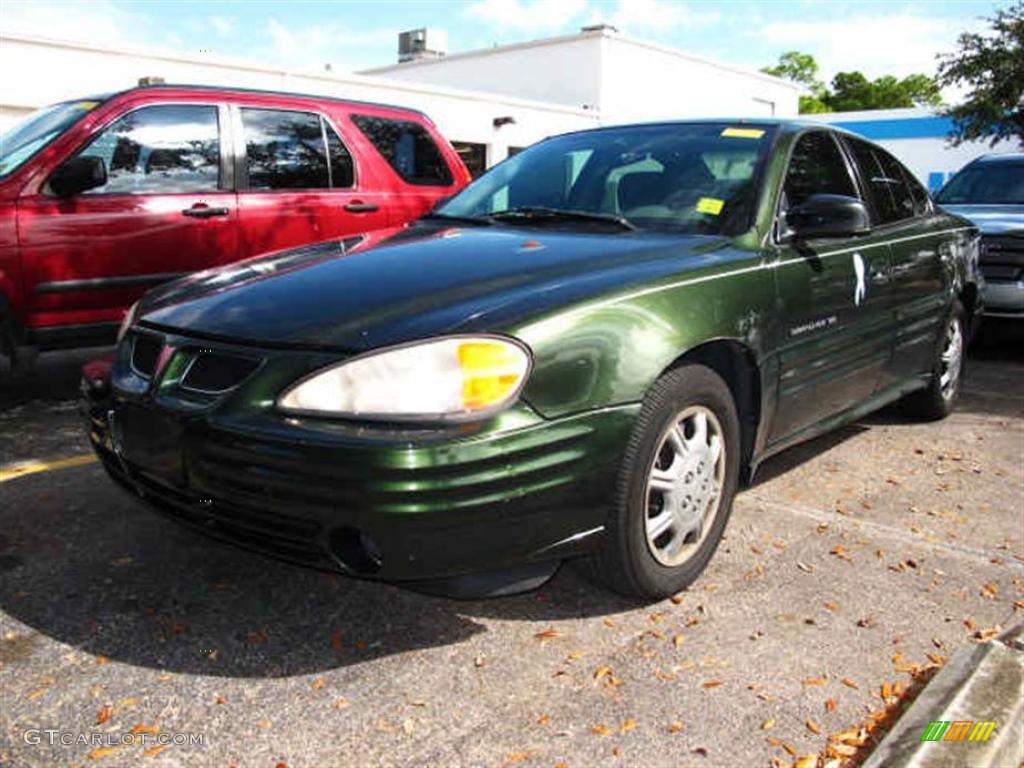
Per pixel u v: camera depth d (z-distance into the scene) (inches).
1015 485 180.4
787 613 124.3
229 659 109.6
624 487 111.5
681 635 117.6
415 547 97.3
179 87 232.5
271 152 245.8
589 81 967.0
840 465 190.2
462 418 97.9
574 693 104.6
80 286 211.6
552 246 132.4
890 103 2278.5
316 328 105.3
